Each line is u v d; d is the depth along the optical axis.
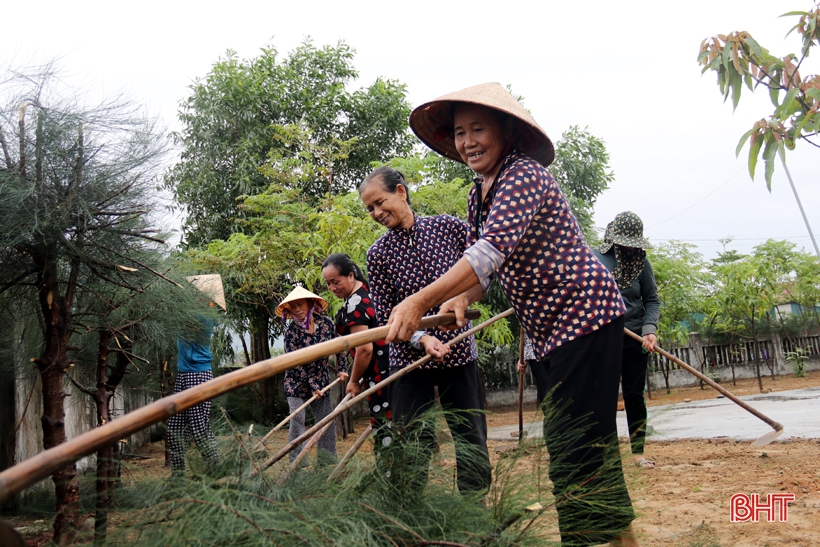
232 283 11.38
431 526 2.06
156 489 2.03
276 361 1.63
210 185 13.90
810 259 21.36
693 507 3.76
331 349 1.81
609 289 2.50
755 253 21.78
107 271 3.48
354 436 10.04
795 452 5.40
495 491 2.21
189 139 14.24
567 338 2.47
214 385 1.46
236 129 14.34
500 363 16.56
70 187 3.26
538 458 2.22
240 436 2.44
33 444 5.53
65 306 3.25
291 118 14.91
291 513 1.80
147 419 1.30
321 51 15.75
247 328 12.98
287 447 2.65
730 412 9.72
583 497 2.16
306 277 9.04
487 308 10.91
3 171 3.13
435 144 3.02
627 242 5.25
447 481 2.39
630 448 2.30
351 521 1.89
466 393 3.48
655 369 19.30
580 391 2.43
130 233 3.46
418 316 2.15
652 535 3.17
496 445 7.55
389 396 4.27
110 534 1.86
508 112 2.46
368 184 3.62
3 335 4.25
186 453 2.40
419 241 3.63
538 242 2.45
